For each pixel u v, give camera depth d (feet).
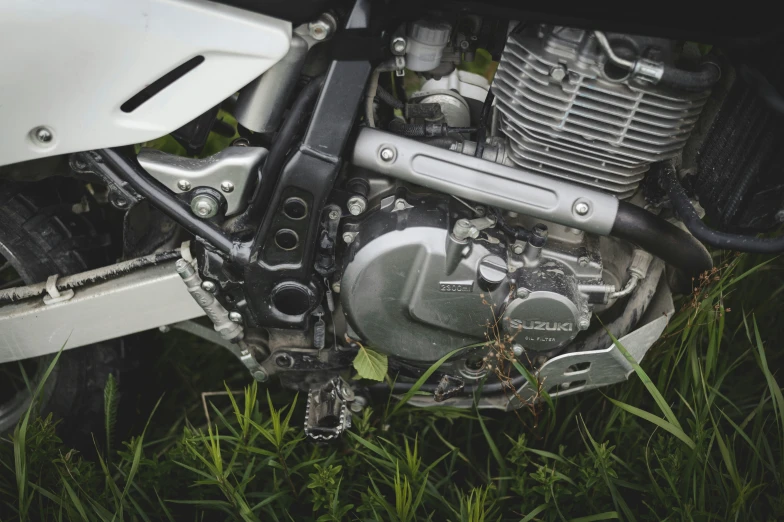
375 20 4.63
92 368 6.32
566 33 4.67
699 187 5.45
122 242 6.54
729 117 5.11
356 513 6.21
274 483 5.91
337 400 6.02
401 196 5.45
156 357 7.06
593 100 4.79
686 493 5.65
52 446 5.86
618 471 6.31
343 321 6.04
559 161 5.16
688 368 6.31
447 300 5.55
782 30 4.39
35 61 4.54
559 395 6.28
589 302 5.72
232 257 5.35
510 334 5.66
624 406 5.81
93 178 5.46
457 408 6.34
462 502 5.57
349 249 5.51
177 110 4.82
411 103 6.00
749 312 7.10
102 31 4.47
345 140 4.91
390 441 6.42
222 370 7.33
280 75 4.83
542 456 6.12
